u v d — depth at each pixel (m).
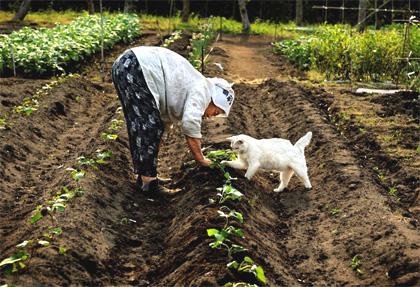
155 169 7.89
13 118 10.85
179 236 6.52
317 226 7.32
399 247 6.12
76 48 18.12
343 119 11.89
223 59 20.69
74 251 5.89
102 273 5.92
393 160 9.31
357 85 16.11
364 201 7.47
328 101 13.53
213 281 5.30
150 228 7.19
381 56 16.47
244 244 6.00
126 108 7.59
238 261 5.69
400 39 16.64
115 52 22.45
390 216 6.96
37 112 11.52
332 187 8.18
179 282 5.59
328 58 17.34
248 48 26.52
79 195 7.13
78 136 11.16
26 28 20.00
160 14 38.53
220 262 5.60
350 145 10.14
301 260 6.56
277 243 6.88
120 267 6.21
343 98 13.84
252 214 7.15
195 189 7.55
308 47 19.62
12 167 8.91
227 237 5.96
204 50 20.66
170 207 7.68
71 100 13.41
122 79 7.47
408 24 15.81
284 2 38.78
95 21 24.94
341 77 17.08
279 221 7.50
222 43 27.55
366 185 7.95
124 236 6.82
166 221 7.34
